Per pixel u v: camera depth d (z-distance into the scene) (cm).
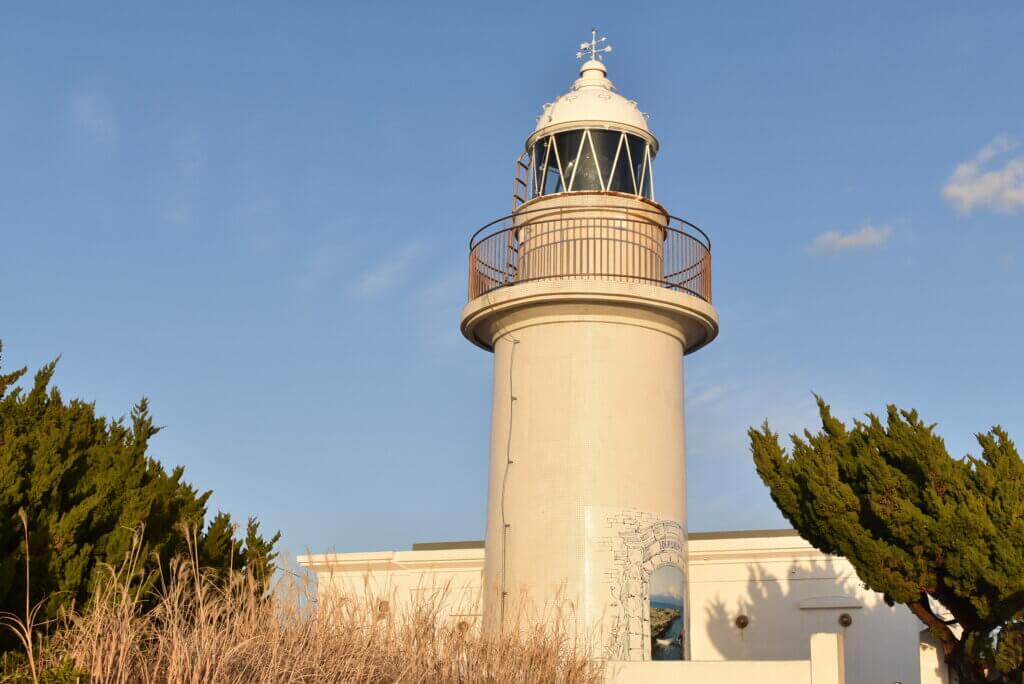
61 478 1315
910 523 1597
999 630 1661
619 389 1767
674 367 1834
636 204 1838
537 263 1823
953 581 1580
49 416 1487
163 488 1672
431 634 1259
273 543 1906
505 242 1861
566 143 1877
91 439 1562
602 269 1783
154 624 1064
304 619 1141
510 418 1811
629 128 1878
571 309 1786
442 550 2602
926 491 1603
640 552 1719
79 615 1107
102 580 1160
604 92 1912
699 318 1830
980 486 1594
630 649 1678
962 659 1655
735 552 2477
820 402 1809
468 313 1867
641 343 1797
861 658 2370
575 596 1694
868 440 1702
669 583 1734
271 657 1040
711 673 1548
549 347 1794
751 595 2462
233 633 1053
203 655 988
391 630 1241
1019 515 1540
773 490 1789
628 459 1748
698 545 2494
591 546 1711
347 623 1167
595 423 1752
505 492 1791
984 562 1531
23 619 1122
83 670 932
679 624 1733
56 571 1184
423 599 1427
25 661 1013
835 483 1686
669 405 1808
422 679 1196
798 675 1514
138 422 1752
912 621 2361
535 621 1584
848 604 2400
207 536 1778
